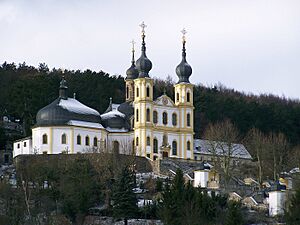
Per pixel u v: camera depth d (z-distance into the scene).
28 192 198.50
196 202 181.62
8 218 179.12
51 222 183.38
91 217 195.25
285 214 178.88
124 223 191.62
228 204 191.62
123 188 194.50
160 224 186.62
